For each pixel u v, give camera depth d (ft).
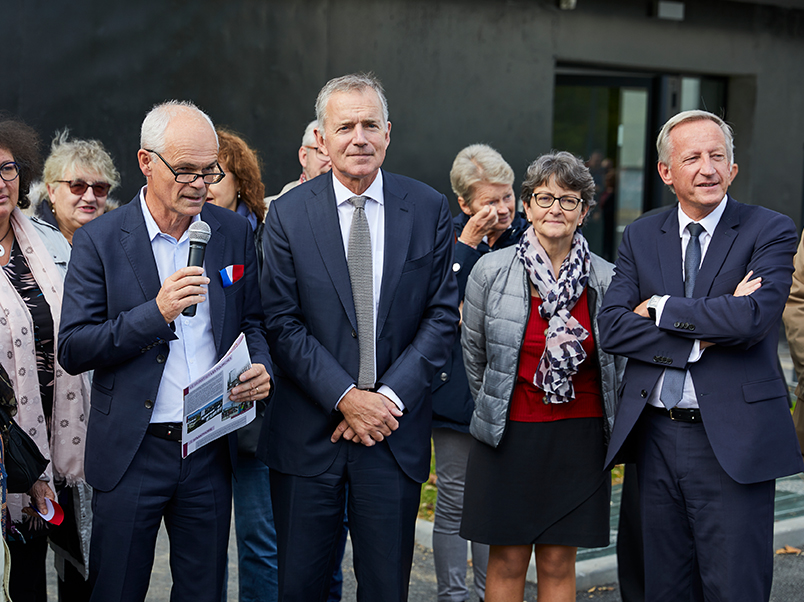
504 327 9.81
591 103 28.76
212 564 8.72
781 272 8.75
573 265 9.73
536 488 9.77
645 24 27.86
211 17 22.22
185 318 8.53
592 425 9.77
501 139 26.09
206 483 8.63
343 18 23.65
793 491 16.89
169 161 8.05
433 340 9.09
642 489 9.40
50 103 20.79
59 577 9.89
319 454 8.95
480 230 11.78
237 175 11.55
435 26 24.77
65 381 9.21
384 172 9.46
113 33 21.27
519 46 26.02
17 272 9.19
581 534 9.66
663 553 9.32
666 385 8.96
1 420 7.89
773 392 8.89
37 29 20.51
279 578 9.13
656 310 8.92
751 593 8.77
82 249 8.45
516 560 10.02
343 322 8.92
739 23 29.25
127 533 8.34
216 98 22.49
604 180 29.27
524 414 9.80
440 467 11.64
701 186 8.88
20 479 8.04
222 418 8.32
